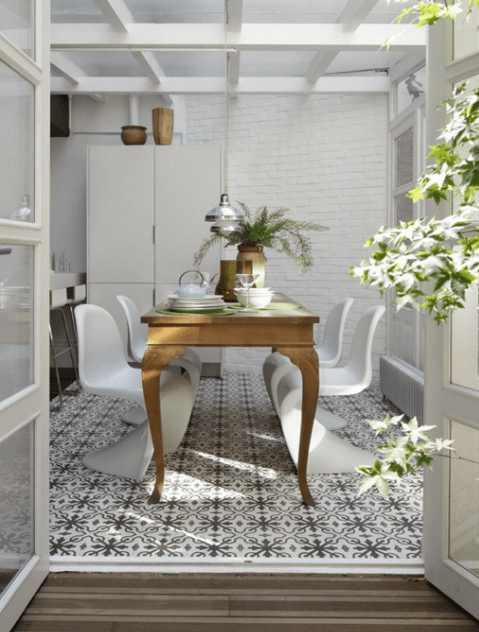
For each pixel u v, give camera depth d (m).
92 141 7.04
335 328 4.46
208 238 6.47
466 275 0.98
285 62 5.75
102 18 4.71
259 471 3.57
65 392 5.76
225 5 4.42
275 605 2.16
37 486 2.21
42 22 2.17
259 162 6.60
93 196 6.50
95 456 3.67
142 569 2.39
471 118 1.18
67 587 2.27
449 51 2.11
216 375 6.58
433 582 2.28
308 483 3.37
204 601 2.18
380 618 2.08
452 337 2.15
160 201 6.48
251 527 2.79
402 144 5.62
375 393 5.80
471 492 2.07
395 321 5.74
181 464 3.69
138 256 6.50
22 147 2.06
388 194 5.96
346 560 2.45
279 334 3.02
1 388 1.91
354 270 1.11
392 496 3.17
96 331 3.59
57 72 5.67
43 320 2.23
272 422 4.69
